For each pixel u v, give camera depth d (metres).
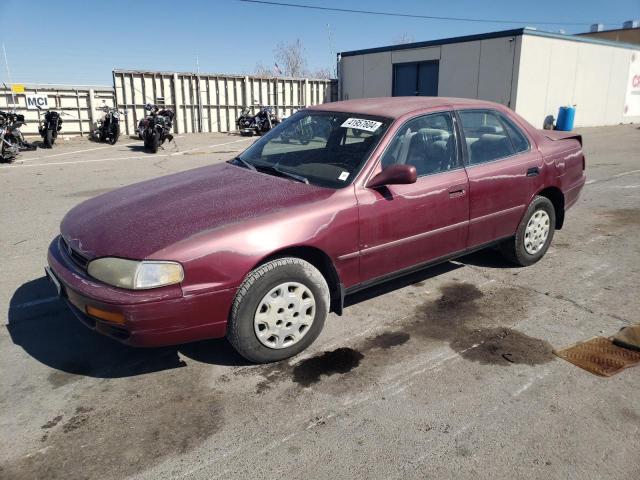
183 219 3.21
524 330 3.80
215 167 4.43
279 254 3.31
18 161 12.95
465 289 4.55
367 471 2.45
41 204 7.88
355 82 25.11
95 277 2.98
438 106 4.17
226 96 21.73
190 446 2.63
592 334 3.73
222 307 3.07
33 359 3.46
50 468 2.49
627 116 25.78
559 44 20.39
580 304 4.23
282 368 3.33
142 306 2.85
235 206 3.34
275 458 2.54
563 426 2.74
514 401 2.96
